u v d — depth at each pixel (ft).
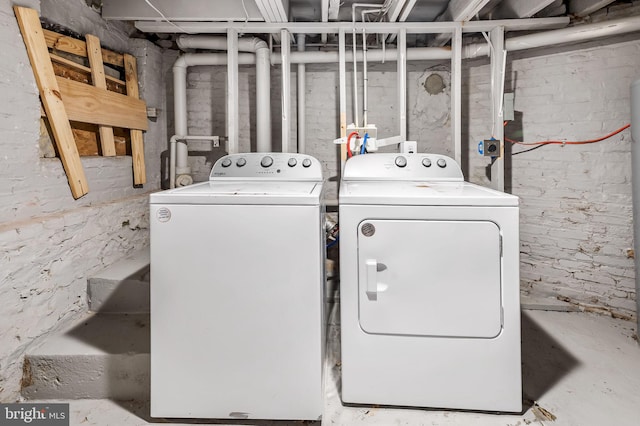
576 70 7.41
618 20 6.61
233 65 7.57
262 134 8.28
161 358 4.37
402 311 4.38
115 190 7.54
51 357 4.94
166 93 9.41
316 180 6.21
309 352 4.28
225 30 7.63
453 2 7.36
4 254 4.59
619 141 7.03
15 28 5.06
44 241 5.27
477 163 8.83
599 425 4.26
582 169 7.46
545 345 6.12
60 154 5.86
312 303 4.25
